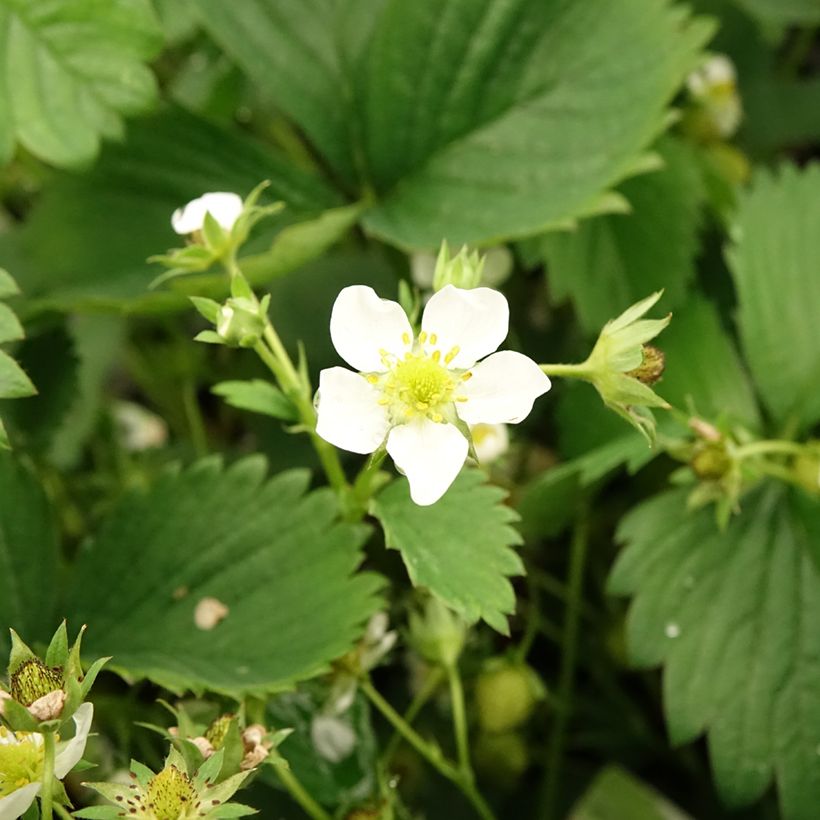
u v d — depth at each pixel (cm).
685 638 13
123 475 15
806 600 13
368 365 9
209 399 17
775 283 14
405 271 16
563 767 15
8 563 11
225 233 10
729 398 14
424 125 14
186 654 11
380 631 11
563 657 15
